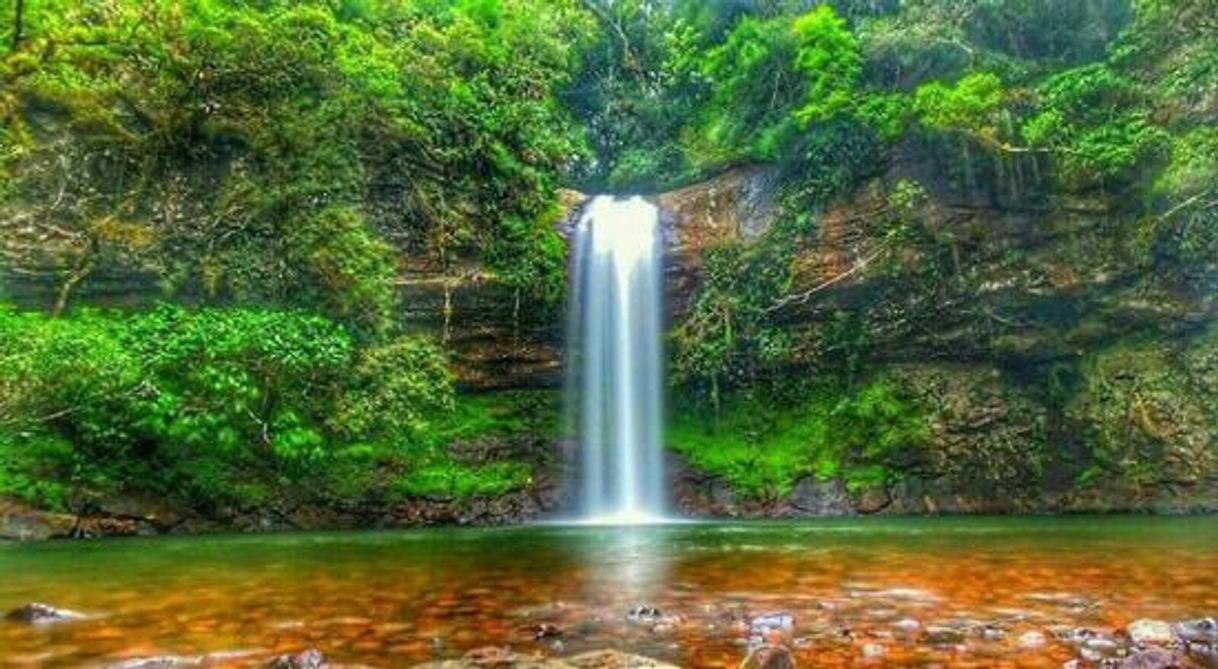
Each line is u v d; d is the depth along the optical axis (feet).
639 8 95.50
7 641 18.10
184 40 52.54
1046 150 58.39
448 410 57.88
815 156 66.69
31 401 40.60
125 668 15.69
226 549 37.93
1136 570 28.17
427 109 62.13
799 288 66.28
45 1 49.08
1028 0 64.85
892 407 64.90
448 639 18.25
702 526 52.49
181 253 52.95
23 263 49.39
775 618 20.03
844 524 52.24
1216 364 58.75
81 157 51.75
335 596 24.00
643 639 18.19
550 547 38.63
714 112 83.82
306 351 47.14
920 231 63.16
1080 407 62.75
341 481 54.19
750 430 67.97
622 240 69.92
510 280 62.90
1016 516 58.13
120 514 45.83
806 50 68.28
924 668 15.66
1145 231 57.82
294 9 56.18
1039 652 16.74
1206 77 55.88
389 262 57.00
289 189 54.08
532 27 73.20
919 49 65.57
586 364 67.31
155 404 42.98
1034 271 61.87
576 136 79.56
